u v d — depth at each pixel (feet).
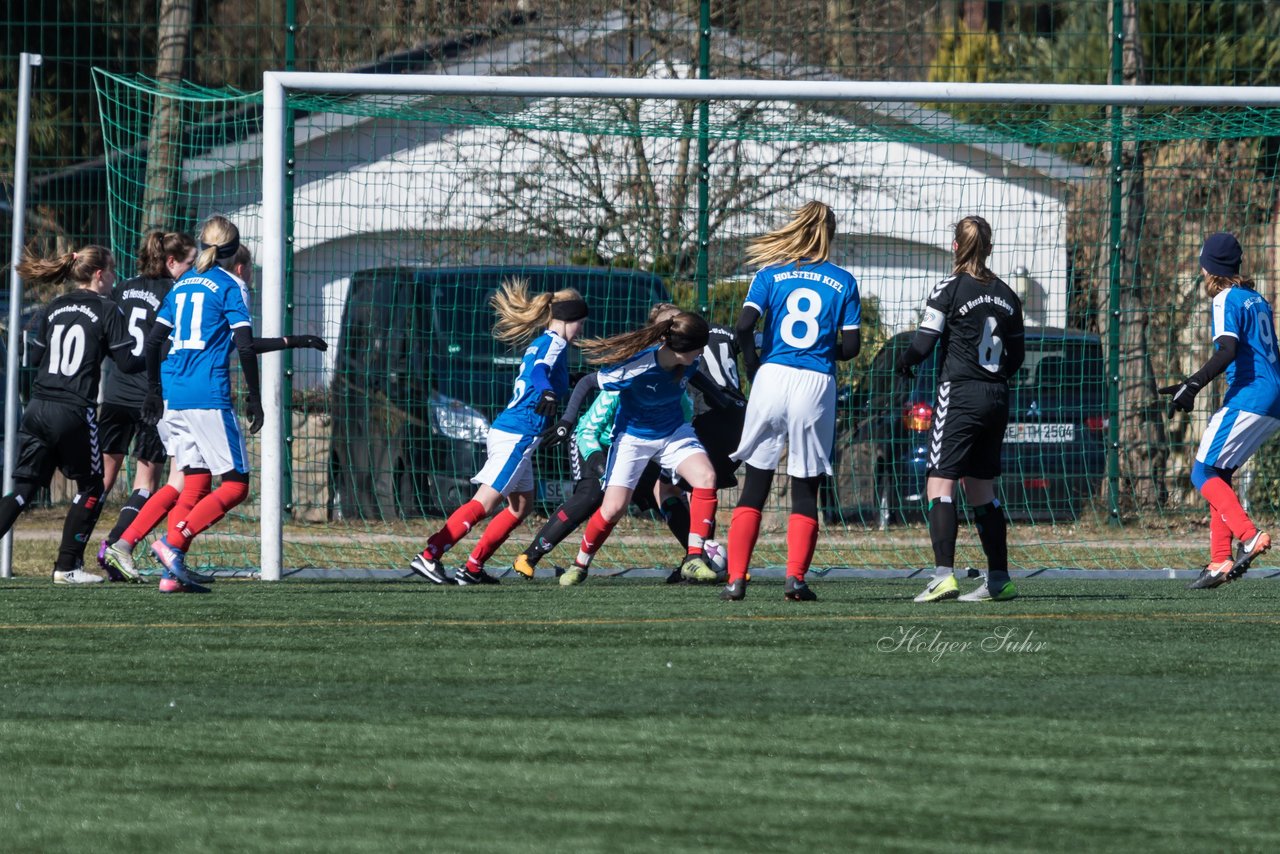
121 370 104.73
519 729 51.49
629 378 101.91
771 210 172.96
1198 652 70.28
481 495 105.29
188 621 80.12
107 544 106.32
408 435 150.30
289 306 153.79
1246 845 38.04
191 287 95.61
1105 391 155.74
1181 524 154.40
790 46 201.36
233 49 212.84
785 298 87.10
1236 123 139.64
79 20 199.52
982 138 146.51
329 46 202.80
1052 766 46.32
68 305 102.27
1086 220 168.35
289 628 77.10
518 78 116.47
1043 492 153.89
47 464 104.22
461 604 89.35
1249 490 156.04
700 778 44.60
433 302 153.17
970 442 91.76
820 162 181.37
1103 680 62.08
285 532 144.56
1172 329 164.35
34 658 66.90
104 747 48.62
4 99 197.67
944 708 55.52
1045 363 155.53
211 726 51.90
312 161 178.91
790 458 88.79
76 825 39.27
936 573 93.09
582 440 110.11
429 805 41.45
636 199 169.37
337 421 150.61
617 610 85.81
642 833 38.70
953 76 249.14
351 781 44.14
